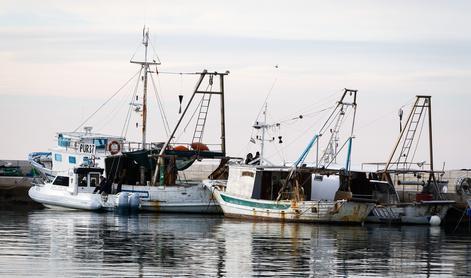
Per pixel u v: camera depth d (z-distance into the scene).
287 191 94.62
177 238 76.56
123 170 105.94
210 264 62.28
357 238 80.31
